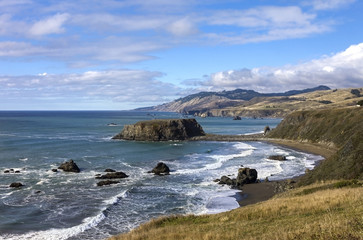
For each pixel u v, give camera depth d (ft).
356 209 61.00
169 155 274.57
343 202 73.00
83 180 172.24
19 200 132.36
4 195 138.92
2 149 281.54
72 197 138.62
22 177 174.81
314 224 52.08
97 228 103.09
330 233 41.83
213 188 158.92
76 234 97.81
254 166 221.25
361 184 105.70
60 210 120.78
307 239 42.91
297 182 160.86
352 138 153.79
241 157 265.54
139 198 139.33
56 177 177.47
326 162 158.20
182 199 138.62
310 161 244.01
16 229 100.73
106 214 116.47
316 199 82.43
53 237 95.20
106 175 178.91
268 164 229.86
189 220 86.07
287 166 221.46
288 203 84.02
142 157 259.19
